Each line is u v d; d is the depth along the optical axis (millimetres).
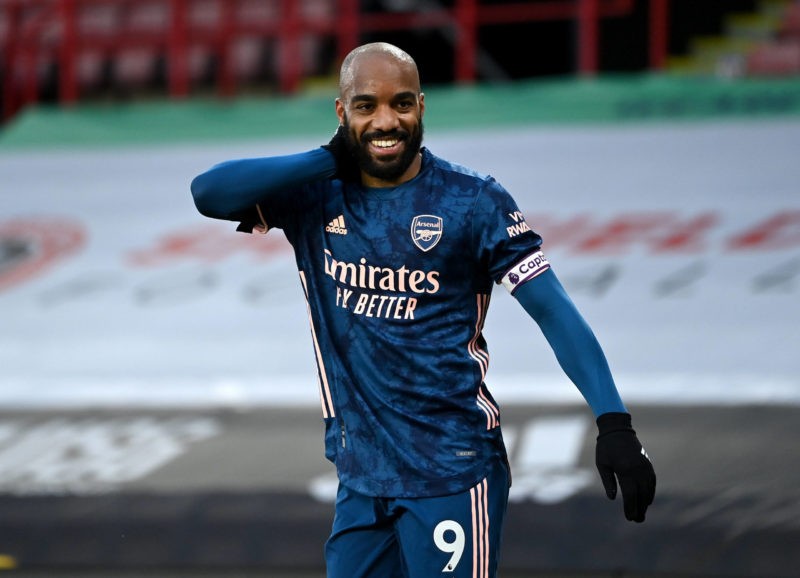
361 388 10391
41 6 48312
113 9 48500
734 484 20703
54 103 49906
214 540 19719
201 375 30844
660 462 22188
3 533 20344
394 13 44719
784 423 24594
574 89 39156
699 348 29453
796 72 43562
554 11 47031
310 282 10656
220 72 47938
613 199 35625
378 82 9930
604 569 18203
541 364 29797
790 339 29375
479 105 39500
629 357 29359
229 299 34188
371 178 10453
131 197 39312
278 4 46562
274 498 21094
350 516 10609
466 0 42312
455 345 10281
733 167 36062
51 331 33625
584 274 32781
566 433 24375
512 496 20422
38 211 39219
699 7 45031
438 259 10188
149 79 48875
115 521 20562
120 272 36125
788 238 33156
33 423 27562
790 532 18672
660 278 32250
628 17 45844
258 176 10250
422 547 10219
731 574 17812
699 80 38312
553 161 37406
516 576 18141
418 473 10211
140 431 26453
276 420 26859
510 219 10195
